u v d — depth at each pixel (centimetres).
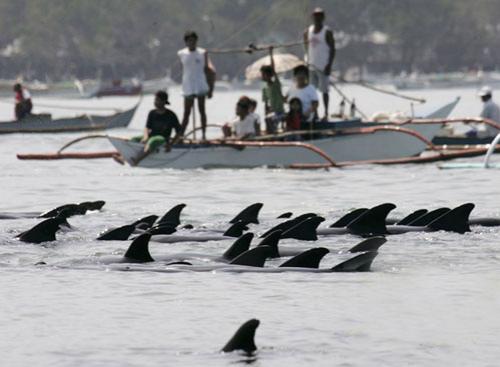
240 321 3288
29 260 4172
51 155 8638
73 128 13500
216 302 3503
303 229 4375
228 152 7862
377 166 7881
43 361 2920
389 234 4562
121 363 2892
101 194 6662
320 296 3569
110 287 3706
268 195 6488
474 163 7869
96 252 4278
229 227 4750
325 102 8188
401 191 6619
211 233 4572
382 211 4541
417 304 3475
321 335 3123
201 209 5881
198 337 3123
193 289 3659
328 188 6781
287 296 3569
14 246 4428
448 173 7406
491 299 3544
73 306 3481
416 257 4162
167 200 6306
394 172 7538
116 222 5203
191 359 2909
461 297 3569
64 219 4881
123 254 4128
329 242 4384
